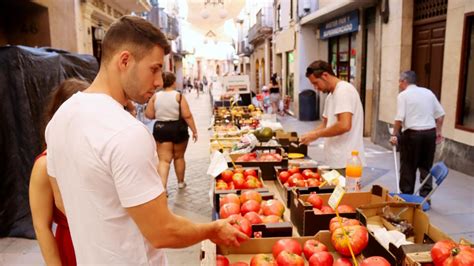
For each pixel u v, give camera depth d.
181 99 5.60
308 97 14.16
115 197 1.27
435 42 7.25
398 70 8.08
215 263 1.70
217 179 2.99
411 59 8.05
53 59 4.67
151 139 1.30
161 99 5.57
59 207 1.61
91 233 1.29
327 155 3.64
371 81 10.20
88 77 5.60
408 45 7.99
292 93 16.81
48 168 1.48
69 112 1.29
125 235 1.30
